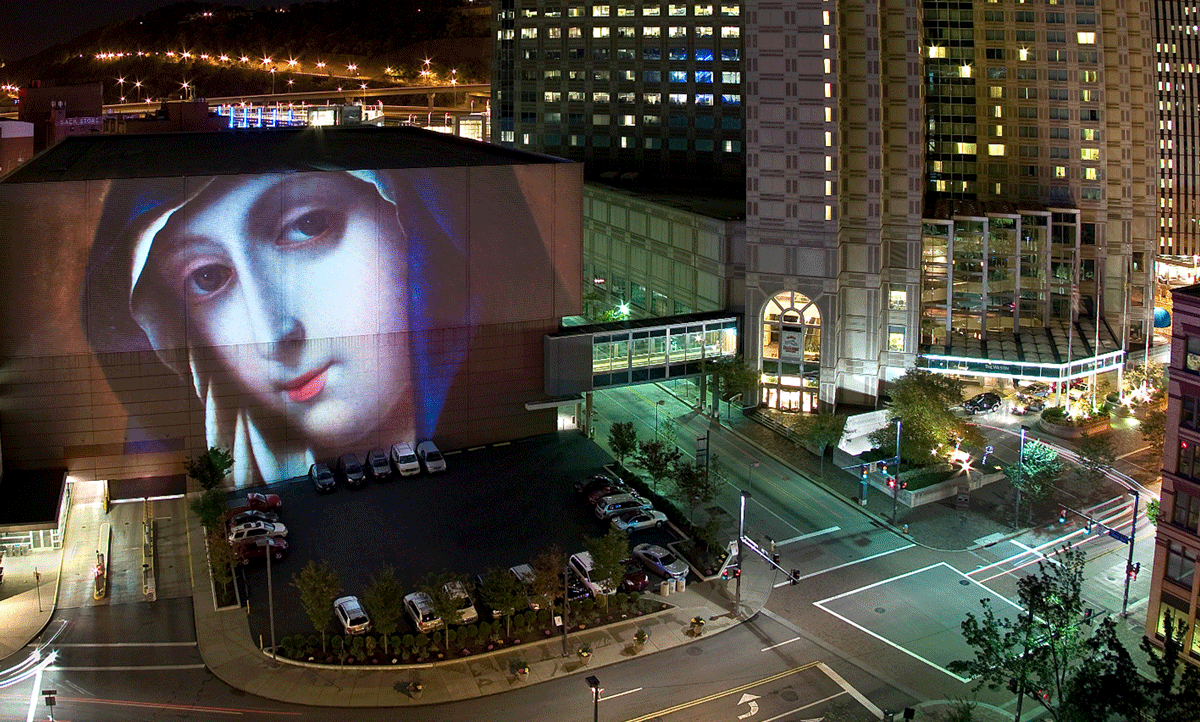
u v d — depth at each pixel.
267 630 88.19
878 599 94.19
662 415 136.75
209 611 90.81
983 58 154.12
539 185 121.56
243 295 110.56
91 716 77.06
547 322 125.69
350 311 115.38
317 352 115.00
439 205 116.94
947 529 107.06
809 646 87.00
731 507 111.44
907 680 82.62
